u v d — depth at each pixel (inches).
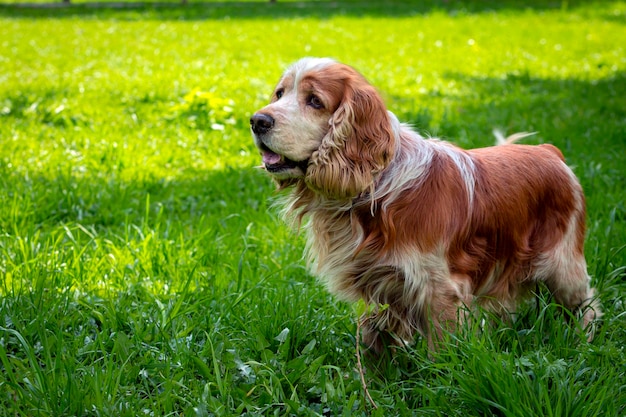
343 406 127.9
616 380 127.6
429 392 129.4
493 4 1012.5
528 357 131.0
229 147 315.6
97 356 148.0
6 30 770.2
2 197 233.3
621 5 954.7
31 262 182.9
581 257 162.6
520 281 158.4
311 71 142.6
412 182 141.3
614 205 233.8
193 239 210.5
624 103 396.5
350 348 154.3
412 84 474.6
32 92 414.3
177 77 486.3
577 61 569.0
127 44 675.4
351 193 139.3
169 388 130.0
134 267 189.3
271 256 205.0
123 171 278.2
